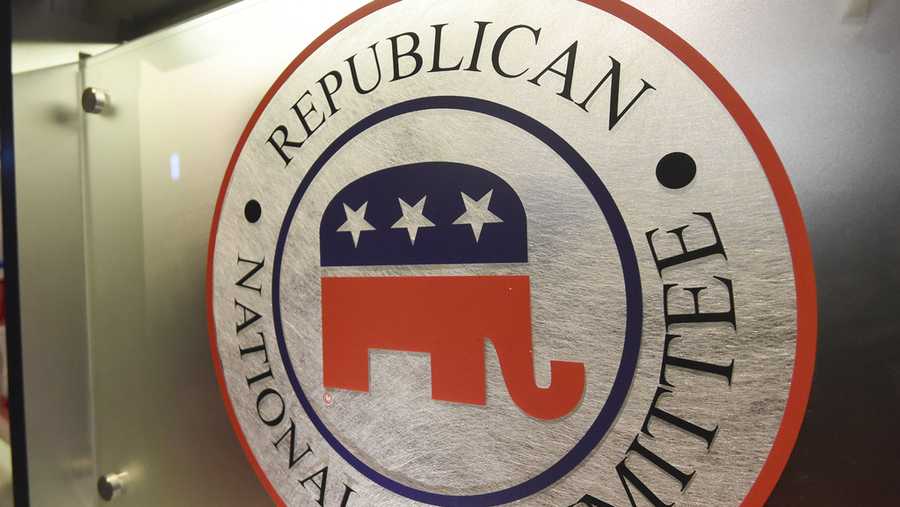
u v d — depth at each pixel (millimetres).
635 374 373
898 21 326
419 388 444
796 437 334
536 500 401
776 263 341
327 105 494
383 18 469
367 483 463
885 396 323
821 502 332
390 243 459
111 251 622
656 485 367
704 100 360
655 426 367
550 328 399
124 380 610
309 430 493
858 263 329
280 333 511
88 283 635
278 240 515
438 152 443
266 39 531
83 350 637
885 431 322
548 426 398
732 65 354
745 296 347
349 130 482
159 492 583
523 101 414
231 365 540
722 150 354
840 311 331
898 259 322
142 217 602
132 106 610
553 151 402
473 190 428
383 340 460
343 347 478
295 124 510
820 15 338
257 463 521
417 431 444
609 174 384
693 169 361
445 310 435
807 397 332
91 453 627
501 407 413
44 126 655
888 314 323
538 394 401
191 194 572
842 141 333
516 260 411
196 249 567
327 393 485
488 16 427
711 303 355
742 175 350
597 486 383
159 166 592
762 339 343
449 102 440
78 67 643
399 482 450
